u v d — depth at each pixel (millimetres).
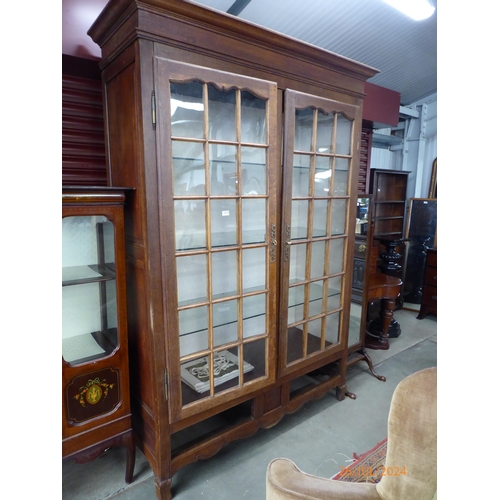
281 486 869
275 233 1534
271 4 2211
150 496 1403
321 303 1864
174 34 1162
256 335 1570
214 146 1368
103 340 1475
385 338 2793
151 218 1197
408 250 3789
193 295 1412
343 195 1855
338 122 1771
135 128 1201
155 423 1322
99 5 1481
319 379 2248
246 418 1650
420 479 792
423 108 4098
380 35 2727
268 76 1435
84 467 1562
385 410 2014
